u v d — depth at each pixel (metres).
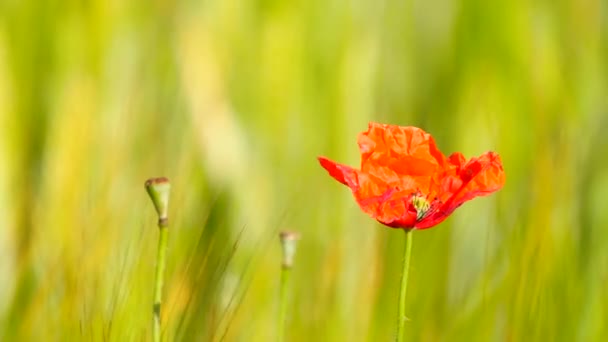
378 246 1.35
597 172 1.39
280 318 1.15
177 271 1.27
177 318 1.25
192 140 1.41
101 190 1.38
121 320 1.24
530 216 1.34
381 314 1.33
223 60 1.47
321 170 1.43
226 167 1.40
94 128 1.43
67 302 1.28
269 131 1.45
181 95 1.46
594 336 1.31
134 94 1.46
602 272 1.34
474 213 1.39
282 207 1.39
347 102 1.46
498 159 1.14
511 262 1.32
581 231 1.36
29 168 1.43
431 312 1.34
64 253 1.31
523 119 1.45
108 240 1.31
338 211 1.38
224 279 1.28
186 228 1.34
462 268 1.37
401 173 1.15
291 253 1.15
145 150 1.43
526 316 1.30
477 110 1.45
